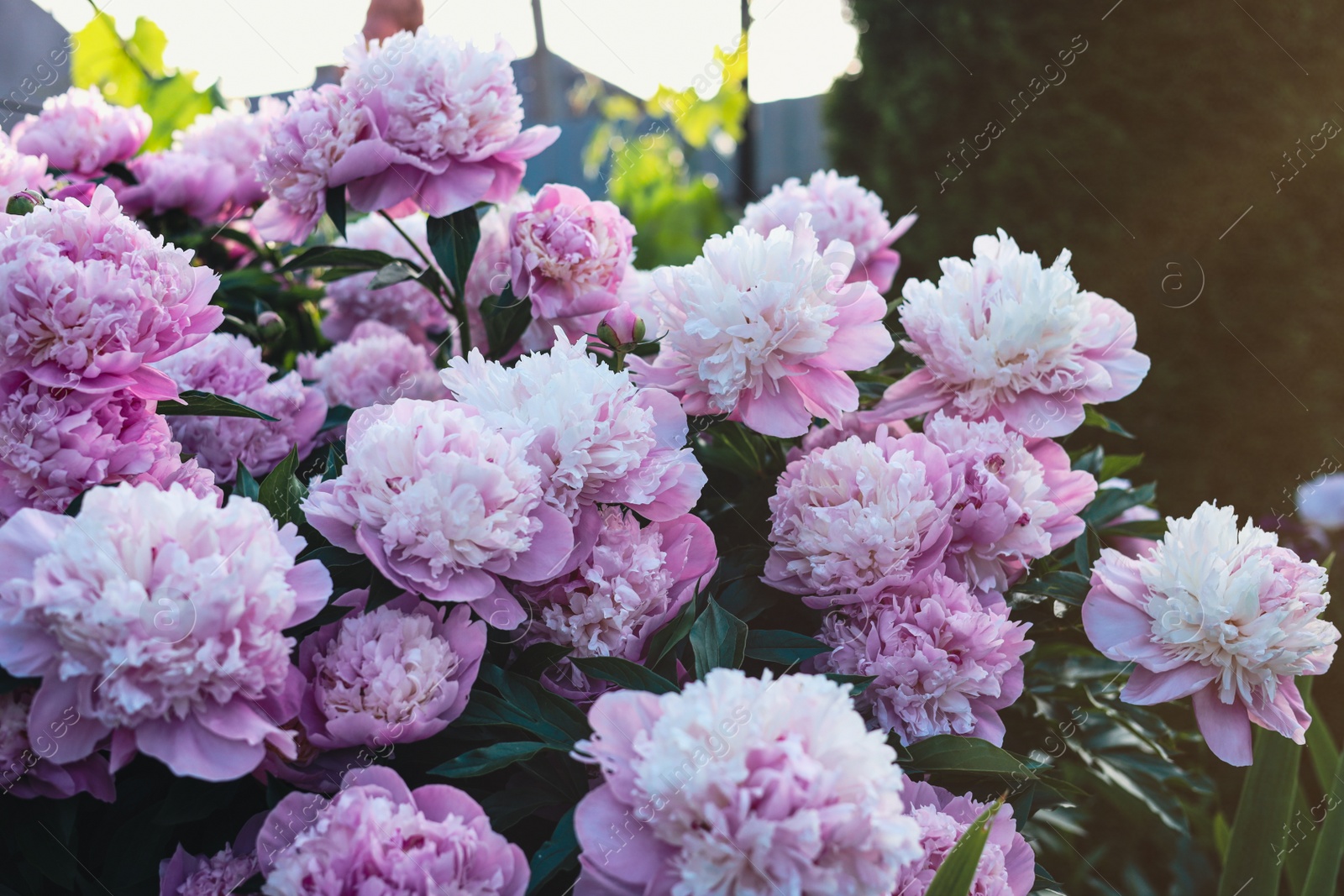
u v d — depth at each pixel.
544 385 0.83
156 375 0.81
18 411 0.79
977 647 0.86
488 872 0.72
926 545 0.87
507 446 0.78
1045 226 1.89
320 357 1.33
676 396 0.91
